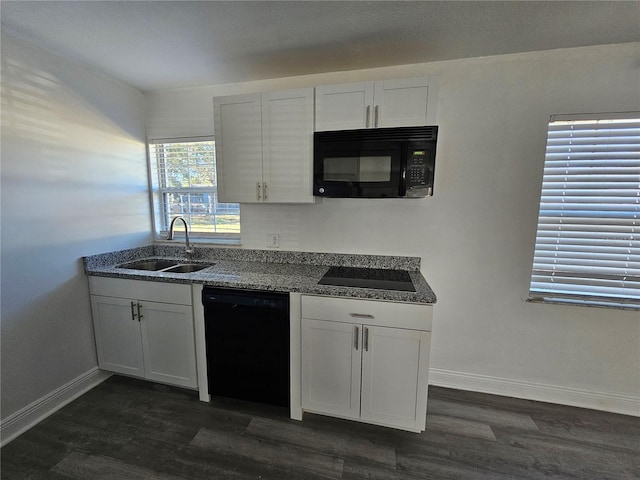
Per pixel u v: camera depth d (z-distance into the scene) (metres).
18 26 1.53
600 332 1.88
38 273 1.77
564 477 1.43
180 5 1.37
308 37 1.65
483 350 2.08
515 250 1.96
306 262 2.29
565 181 1.86
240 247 2.44
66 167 1.91
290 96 1.84
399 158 1.70
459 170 1.97
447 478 1.42
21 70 1.65
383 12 1.42
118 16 1.45
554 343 1.96
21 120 1.66
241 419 1.81
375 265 2.16
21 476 1.42
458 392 2.10
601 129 1.78
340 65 2.00
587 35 1.61
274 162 1.92
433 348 2.15
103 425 1.75
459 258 2.04
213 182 2.50
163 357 1.99
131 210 2.43
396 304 1.55
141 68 2.04
